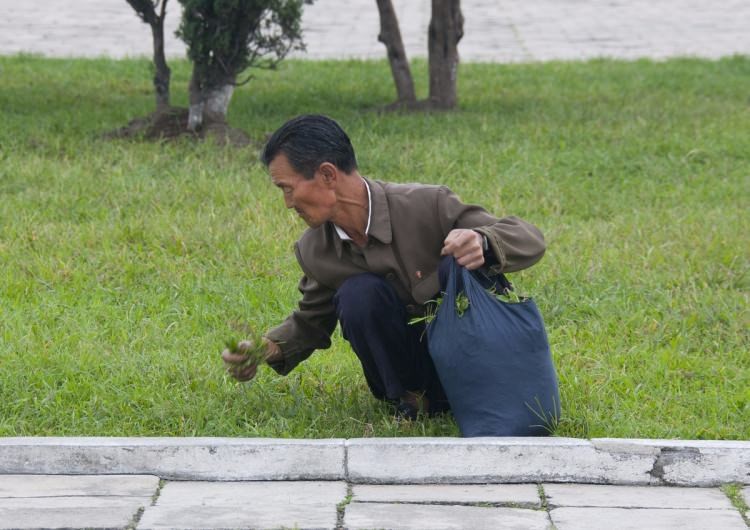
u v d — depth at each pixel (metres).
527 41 33.06
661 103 21.08
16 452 7.25
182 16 16.66
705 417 8.32
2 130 16.89
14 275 11.41
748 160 16.59
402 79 20.34
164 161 15.32
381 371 7.86
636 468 7.15
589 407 8.42
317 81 23.98
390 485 7.18
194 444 7.23
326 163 7.40
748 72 25.89
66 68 25.02
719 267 11.83
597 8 40.28
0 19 35.75
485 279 7.80
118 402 8.51
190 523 6.55
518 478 7.16
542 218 13.70
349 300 7.72
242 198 13.83
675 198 14.62
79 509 6.73
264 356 7.77
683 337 10.07
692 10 39.81
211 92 16.80
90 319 10.32
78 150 16.03
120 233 12.59
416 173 15.41
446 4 19.84
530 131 17.80
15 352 9.45
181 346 9.73
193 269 11.76
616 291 11.16
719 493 7.04
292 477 7.21
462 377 7.54
